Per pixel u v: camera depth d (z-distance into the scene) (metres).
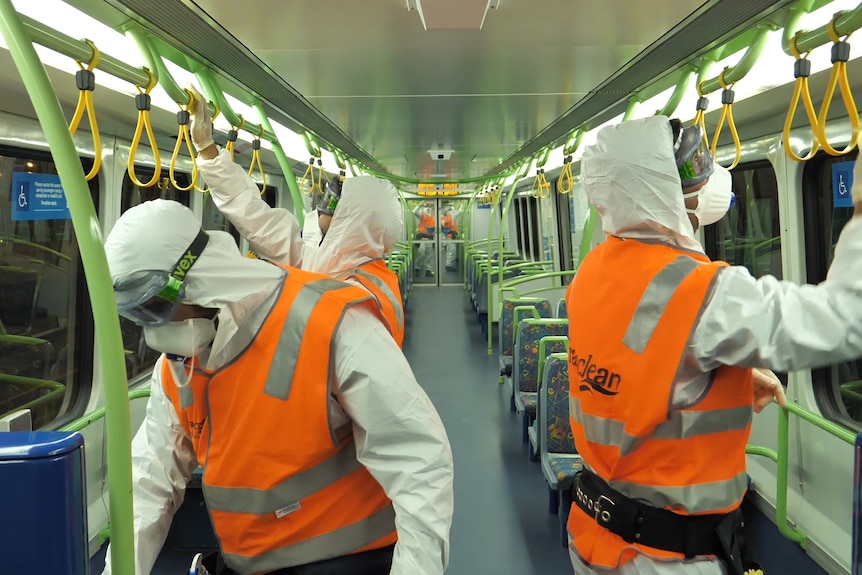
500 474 4.59
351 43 2.30
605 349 1.59
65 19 1.82
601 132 1.62
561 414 3.84
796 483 3.18
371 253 2.88
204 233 1.30
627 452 1.52
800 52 1.61
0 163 2.68
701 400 1.45
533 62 2.61
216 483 1.40
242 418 1.35
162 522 1.52
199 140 2.36
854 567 0.96
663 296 1.45
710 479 1.47
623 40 2.23
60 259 3.14
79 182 1.04
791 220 3.22
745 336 1.29
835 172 2.94
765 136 3.38
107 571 1.27
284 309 1.36
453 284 18.27
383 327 1.44
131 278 1.18
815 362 1.23
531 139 5.45
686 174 1.62
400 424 1.30
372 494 1.47
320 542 1.40
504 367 6.52
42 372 3.06
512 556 3.48
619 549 1.58
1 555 0.87
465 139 5.47
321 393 1.33
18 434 0.92
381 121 4.36
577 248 7.97
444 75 2.87
